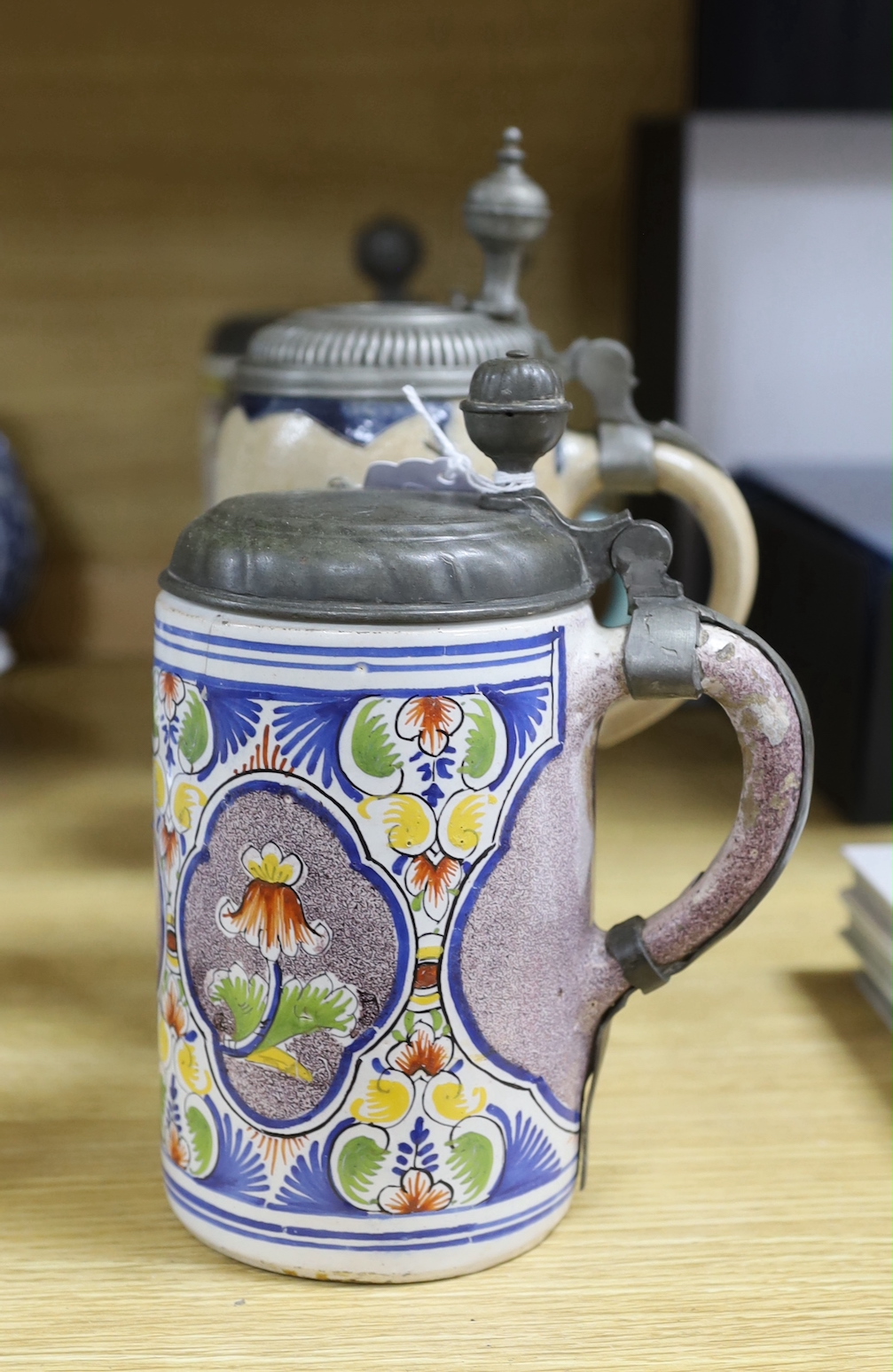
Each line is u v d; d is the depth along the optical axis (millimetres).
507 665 340
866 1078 478
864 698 667
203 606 348
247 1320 357
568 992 373
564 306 896
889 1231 398
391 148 885
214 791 348
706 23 818
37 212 887
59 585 921
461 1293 367
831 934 582
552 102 875
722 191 782
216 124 877
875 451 820
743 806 367
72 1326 355
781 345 803
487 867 346
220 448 507
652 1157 432
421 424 467
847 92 792
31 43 860
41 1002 524
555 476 491
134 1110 457
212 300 905
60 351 907
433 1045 350
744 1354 347
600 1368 342
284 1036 350
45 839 666
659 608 361
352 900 341
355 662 331
